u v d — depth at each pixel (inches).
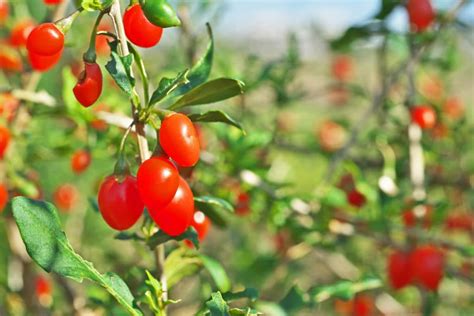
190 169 14.6
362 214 22.5
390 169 24.7
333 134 31.5
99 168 30.5
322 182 21.7
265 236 33.7
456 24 22.1
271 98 26.9
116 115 19.4
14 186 19.3
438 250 20.0
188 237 13.8
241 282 25.2
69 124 24.5
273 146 27.0
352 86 26.5
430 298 20.9
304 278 32.3
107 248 29.9
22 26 18.9
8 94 18.4
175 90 13.6
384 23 21.7
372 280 17.7
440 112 26.3
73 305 20.8
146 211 14.3
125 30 12.8
